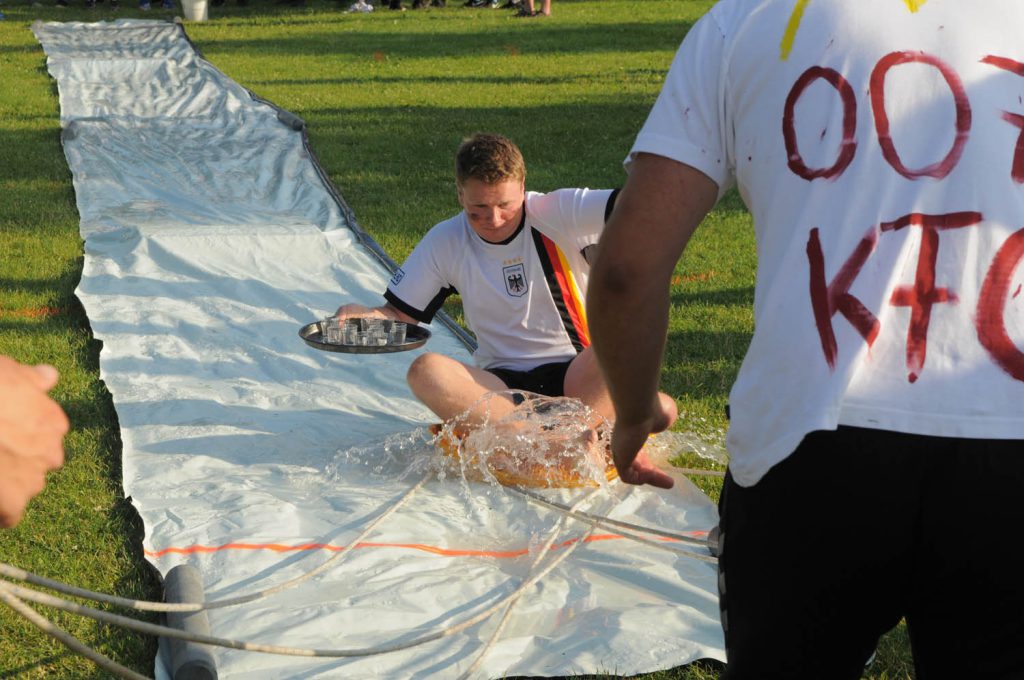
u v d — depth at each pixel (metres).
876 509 3.16
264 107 23.09
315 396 9.50
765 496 3.32
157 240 13.29
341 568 6.60
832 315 3.21
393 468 8.05
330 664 5.69
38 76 27.28
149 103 23.78
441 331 11.18
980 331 3.19
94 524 7.13
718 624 6.09
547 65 31.02
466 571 6.71
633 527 6.94
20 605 3.88
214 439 8.48
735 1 3.53
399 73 29.36
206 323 11.29
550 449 7.70
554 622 6.22
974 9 3.35
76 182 16.80
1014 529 3.12
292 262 13.21
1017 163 3.25
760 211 3.44
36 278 12.46
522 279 7.96
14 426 2.15
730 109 3.44
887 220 3.22
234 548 6.77
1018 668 3.20
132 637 5.96
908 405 3.16
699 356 10.42
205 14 41.03
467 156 7.47
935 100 3.27
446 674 5.66
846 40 3.32
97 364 10.07
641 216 3.41
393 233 14.59
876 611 3.36
